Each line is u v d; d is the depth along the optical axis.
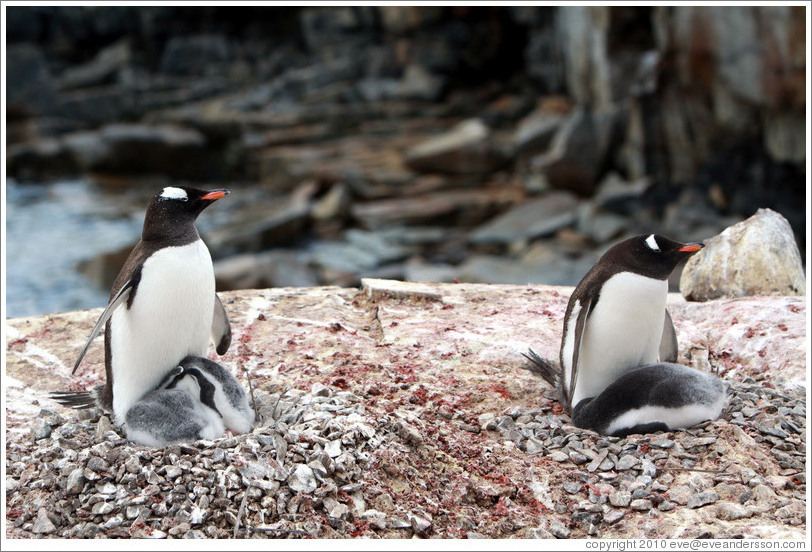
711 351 6.66
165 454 4.75
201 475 4.65
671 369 5.40
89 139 35.12
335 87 36.66
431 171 28.34
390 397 5.80
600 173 25.42
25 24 42.53
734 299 7.25
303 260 23.55
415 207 25.77
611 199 23.08
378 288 7.72
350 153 30.92
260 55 41.97
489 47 34.84
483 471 5.08
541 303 7.49
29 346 6.75
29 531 4.49
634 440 5.24
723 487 4.85
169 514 4.52
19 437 5.38
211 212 28.97
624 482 4.95
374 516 4.61
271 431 4.99
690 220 21.30
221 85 39.97
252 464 4.69
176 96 39.22
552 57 32.25
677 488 4.87
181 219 5.13
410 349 6.51
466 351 6.47
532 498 4.91
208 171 35.00
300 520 4.55
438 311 7.34
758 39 19.02
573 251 21.92
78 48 43.62
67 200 31.62
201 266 5.13
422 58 35.38
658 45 22.41
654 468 4.99
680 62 21.59
